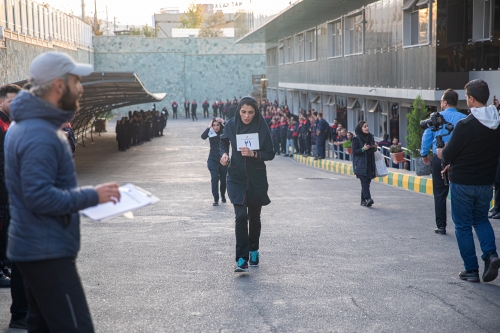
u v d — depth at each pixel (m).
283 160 29.92
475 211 6.38
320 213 11.65
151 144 39.97
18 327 4.97
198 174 21.92
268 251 8.10
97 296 5.98
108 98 34.38
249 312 5.46
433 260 7.49
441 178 9.05
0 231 6.09
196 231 9.68
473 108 6.16
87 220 10.87
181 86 71.75
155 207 12.71
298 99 44.91
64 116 3.21
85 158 30.30
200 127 55.44
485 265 6.26
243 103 6.78
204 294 6.03
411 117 16.19
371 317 5.29
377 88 24.62
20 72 32.00
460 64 18.45
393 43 22.69
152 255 7.86
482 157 6.14
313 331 4.95
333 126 28.77
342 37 30.75
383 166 12.55
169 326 5.09
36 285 3.25
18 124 3.20
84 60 61.88
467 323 5.13
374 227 9.96
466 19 18.28
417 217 11.01
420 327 5.04
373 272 6.90
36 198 3.06
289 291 6.12
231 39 71.94
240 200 6.75
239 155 6.82
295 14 34.44
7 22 29.41
